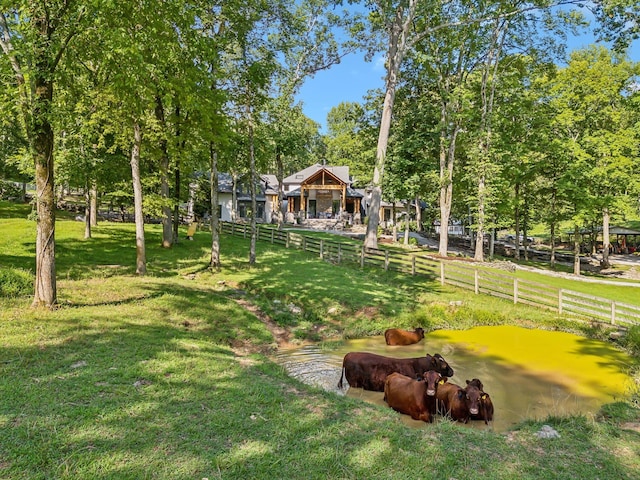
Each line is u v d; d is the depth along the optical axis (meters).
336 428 4.82
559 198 26.81
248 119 17.14
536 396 7.49
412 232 41.75
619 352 10.40
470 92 23.67
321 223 44.06
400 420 5.58
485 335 11.77
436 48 24.22
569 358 9.84
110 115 12.50
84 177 18.50
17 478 3.35
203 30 14.87
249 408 5.13
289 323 11.41
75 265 14.06
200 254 19.17
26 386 5.06
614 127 26.67
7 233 18.50
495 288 15.99
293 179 49.09
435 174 25.69
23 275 10.16
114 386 5.33
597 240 48.84
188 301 10.91
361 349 10.08
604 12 16.33
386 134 22.08
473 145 26.38
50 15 7.81
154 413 4.70
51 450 3.78
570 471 4.28
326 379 7.95
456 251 30.95
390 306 13.24
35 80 7.91
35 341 6.66
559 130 25.97
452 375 7.95
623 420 6.16
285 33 16.83
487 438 5.06
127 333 7.69
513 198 26.86
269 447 4.21
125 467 3.62
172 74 11.41
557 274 23.98
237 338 9.52
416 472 4.00
